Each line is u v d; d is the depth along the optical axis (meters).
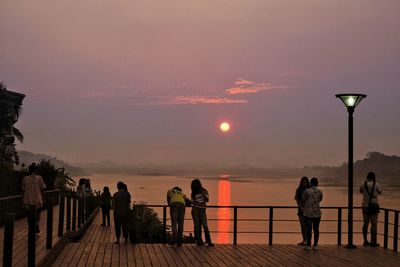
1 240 13.59
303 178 15.84
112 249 14.69
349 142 16.30
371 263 12.99
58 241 13.41
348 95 16.28
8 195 22.47
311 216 15.16
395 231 15.12
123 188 17.14
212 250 14.84
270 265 12.52
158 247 15.28
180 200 15.84
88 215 26.47
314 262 13.05
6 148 40.97
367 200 16.03
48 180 32.78
